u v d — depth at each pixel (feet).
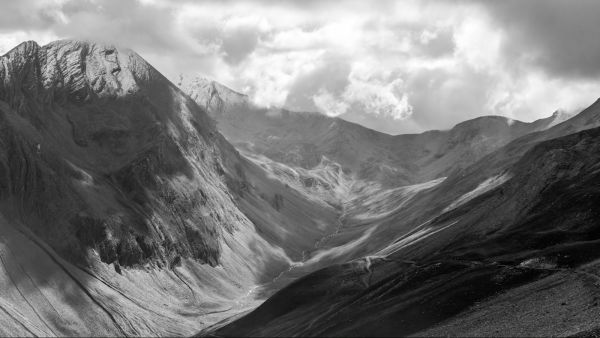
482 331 370.94
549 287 408.67
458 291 453.17
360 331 457.68
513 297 412.98
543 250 475.31
